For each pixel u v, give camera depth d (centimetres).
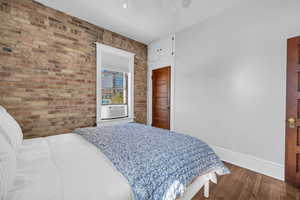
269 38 183
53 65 227
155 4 215
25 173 80
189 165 110
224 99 230
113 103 337
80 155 106
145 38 341
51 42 224
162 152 111
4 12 185
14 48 193
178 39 304
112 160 96
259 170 193
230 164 219
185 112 291
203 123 260
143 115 381
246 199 145
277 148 179
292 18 165
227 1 207
